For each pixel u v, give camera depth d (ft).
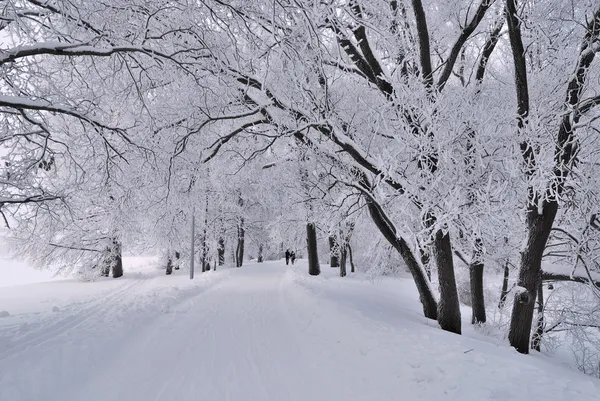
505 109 23.52
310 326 27.68
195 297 44.55
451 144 21.36
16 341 22.38
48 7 18.06
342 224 37.52
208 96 27.48
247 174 43.24
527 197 23.16
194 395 16.43
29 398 14.87
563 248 34.55
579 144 25.38
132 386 17.24
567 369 23.34
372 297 39.29
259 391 16.89
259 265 102.78
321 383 17.62
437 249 27.58
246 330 27.66
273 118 26.25
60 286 68.59
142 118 26.99
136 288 59.82
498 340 27.50
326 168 32.37
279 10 18.60
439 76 29.04
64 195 26.27
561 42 26.86
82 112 22.54
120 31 21.70
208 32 22.47
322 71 22.84
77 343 21.12
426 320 29.55
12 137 24.72
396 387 16.51
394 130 23.53
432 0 30.83
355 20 20.53
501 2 28.68
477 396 15.05
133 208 33.65
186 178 32.45
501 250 34.27
